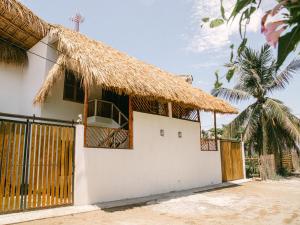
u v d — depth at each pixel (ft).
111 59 33.30
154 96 31.53
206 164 43.42
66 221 19.67
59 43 31.65
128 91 28.09
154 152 34.55
